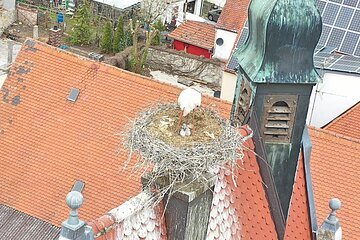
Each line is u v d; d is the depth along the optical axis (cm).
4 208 2288
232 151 1112
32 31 5497
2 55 4984
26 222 2242
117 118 2484
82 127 2498
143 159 1131
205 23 5338
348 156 2209
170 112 1151
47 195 2388
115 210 1121
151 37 4803
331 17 3619
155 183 1168
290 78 1412
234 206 1387
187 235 1171
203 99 2494
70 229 1012
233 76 3681
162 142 1064
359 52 3459
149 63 4950
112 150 2403
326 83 3145
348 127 2839
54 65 2678
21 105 2619
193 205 1145
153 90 2520
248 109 1472
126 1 5697
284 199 1538
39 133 2536
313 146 2228
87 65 2638
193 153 1055
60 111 2562
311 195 1631
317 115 3231
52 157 2462
